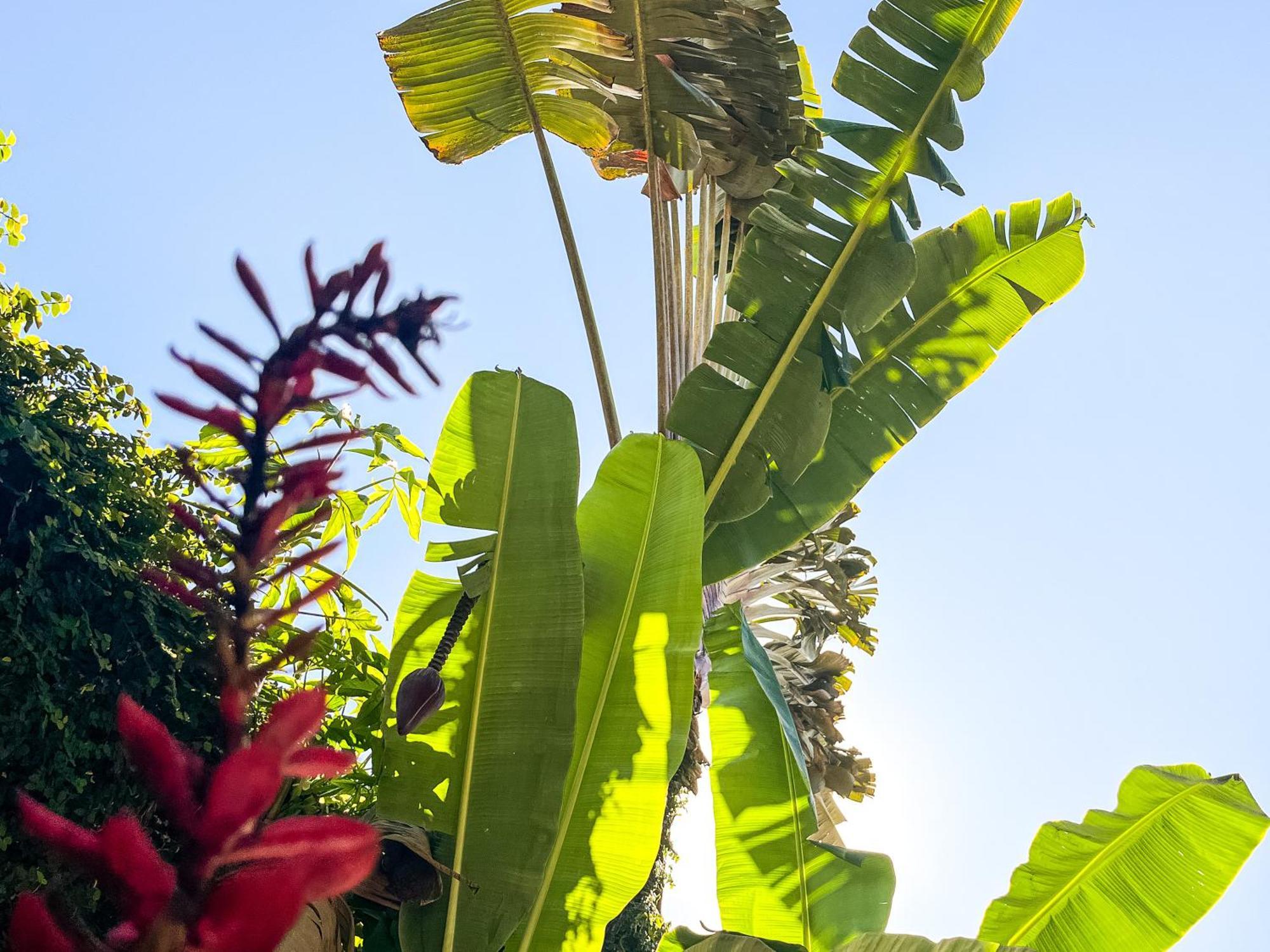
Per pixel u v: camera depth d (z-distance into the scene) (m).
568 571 3.05
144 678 2.50
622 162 5.40
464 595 2.88
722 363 4.05
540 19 4.39
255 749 0.75
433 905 2.77
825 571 7.71
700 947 2.82
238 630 0.89
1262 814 3.38
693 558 3.26
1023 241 4.47
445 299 0.97
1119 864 3.49
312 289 0.94
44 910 0.73
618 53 4.42
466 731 2.89
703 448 4.02
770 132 4.54
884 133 4.20
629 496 3.43
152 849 0.75
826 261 4.09
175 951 0.72
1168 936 3.34
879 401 4.27
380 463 3.31
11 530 2.43
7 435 2.45
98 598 2.52
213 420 0.92
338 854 0.80
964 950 2.85
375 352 0.94
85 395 2.80
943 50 4.22
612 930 5.02
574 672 2.91
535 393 3.35
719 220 5.39
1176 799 3.53
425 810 2.79
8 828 2.20
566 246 4.60
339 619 3.11
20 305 2.87
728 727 3.78
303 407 0.95
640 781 3.01
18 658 2.30
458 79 4.57
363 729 3.13
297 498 0.92
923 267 4.43
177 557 0.91
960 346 4.34
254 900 0.73
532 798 2.80
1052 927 3.45
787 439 3.96
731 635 4.02
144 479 2.81
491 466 3.20
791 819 3.61
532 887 2.71
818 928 3.46
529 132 4.91
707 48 4.45
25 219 3.09
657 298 4.54
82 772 2.37
